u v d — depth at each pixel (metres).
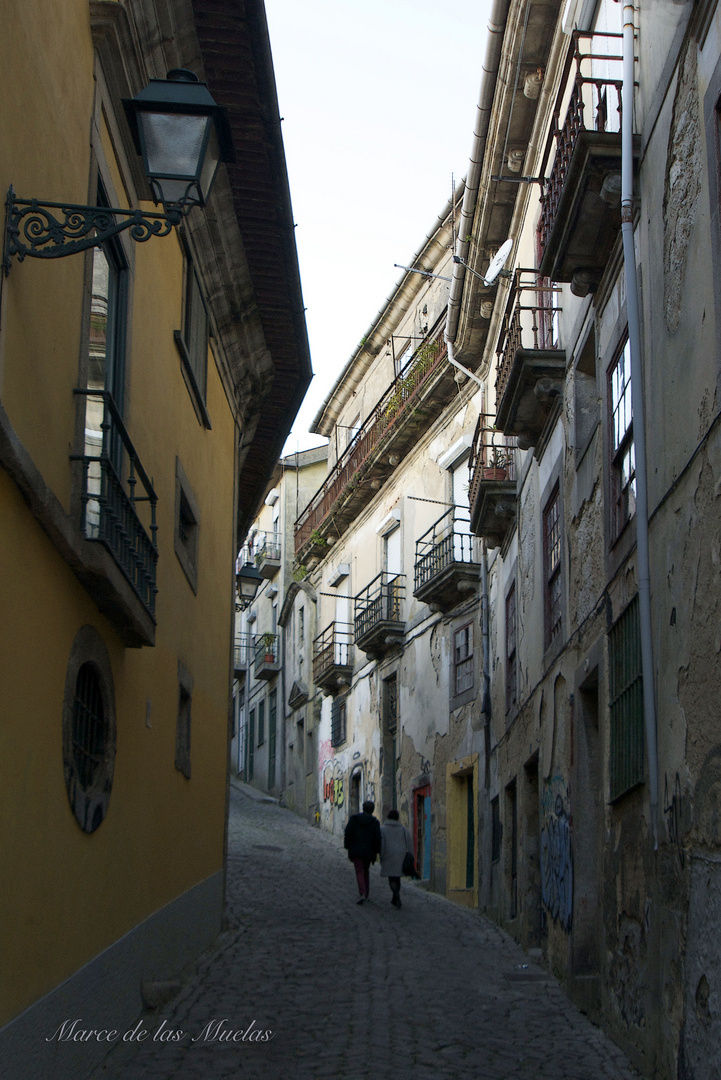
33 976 5.66
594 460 9.65
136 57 8.11
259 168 10.78
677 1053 6.26
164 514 9.72
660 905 6.85
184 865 10.62
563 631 11.02
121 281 8.15
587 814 9.78
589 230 8.84
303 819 32.72
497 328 18.02
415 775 22.38
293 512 41.44
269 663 39.94
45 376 6.05
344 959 11.17
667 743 6.80
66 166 6.63
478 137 14.90
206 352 12.24
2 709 5.24
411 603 23.50
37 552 5.81
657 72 7.60
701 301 6.29
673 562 6.75
